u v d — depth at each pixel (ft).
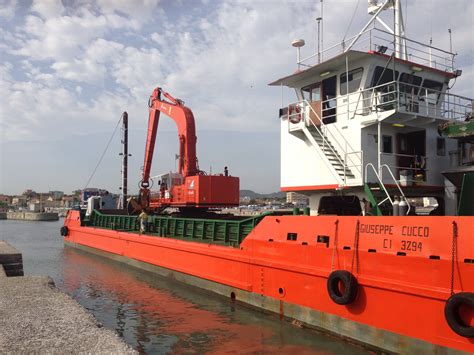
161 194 70.28
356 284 24.45
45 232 149.79
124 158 91.61
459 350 19.29
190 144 68.59
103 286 45.68
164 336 28.27
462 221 20.03
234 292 35.78
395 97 34.71
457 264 19.80
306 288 28.02
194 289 41.96
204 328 29.68
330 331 26.08
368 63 35.32
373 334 23.39
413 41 39.47
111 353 12.63
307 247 28.19
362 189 34.60
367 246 24.31
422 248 21.48
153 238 51.37
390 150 35.99
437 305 20.36
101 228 73.87
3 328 14.88
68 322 15.57
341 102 37.52
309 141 38.34
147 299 39.09
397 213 27.76
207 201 62.39
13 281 22.81
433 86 40.34
